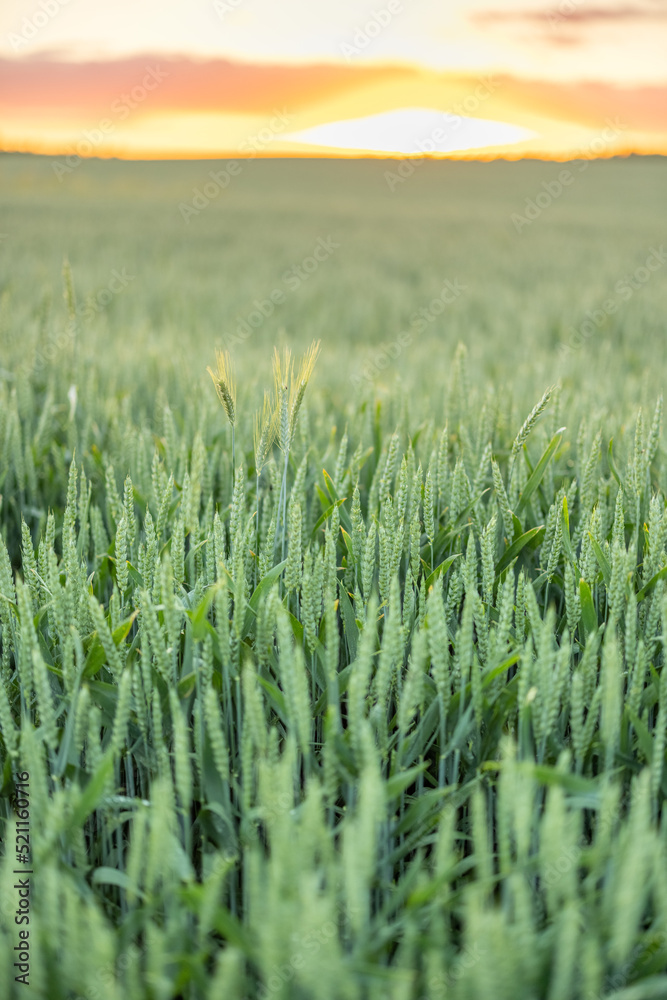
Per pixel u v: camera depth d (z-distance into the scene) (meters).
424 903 1.43
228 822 1.65
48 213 28.27
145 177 52.88
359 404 4.34
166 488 2.57
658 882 1.30
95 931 1.12
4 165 59.88
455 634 2.28
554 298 11.08
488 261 16.78
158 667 1.80
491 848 1.93
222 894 1.71
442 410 4.75
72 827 1.46
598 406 4.59
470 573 2.08
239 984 1.36
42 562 2.19
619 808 1.86
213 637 1.93
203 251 18.39
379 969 1.19
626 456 3.31
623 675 1.96
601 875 1.51
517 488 2.78
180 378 4.96
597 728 1.90
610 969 1.39
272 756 1.56
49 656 2.05
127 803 1.63
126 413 4.04
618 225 26.05
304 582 1.94
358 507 2.35
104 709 1.89
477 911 1.12
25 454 3.46
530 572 2.82
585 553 2.23
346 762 1.63
